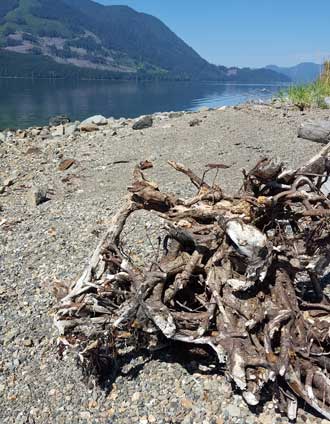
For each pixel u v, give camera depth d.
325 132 4.61
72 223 3.22
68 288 1.96
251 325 1.55
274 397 1.56
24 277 2.57
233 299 1.63
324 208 1.81
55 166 4.92
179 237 1.73
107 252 1.82
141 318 1.65
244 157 4.31
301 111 5.93
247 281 1.58
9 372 1.90
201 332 1.60
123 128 6.27
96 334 1.68
